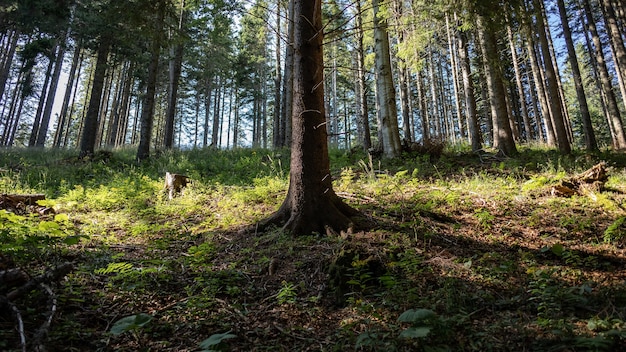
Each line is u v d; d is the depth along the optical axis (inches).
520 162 404.2
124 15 418.9
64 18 695.7
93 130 584.4
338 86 1470.2
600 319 108.7
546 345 97.1
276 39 978.1
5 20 789.9
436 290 138.9
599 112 1403.8
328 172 215.6
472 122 528.4
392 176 364.2
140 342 107.5
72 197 303.4
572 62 649.0
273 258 171.3
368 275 141.6
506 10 376.8
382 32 458.0
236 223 239.6
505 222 229.6
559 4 673.6
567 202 261.1
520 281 147.0
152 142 1861.5
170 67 922.1
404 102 841.5
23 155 580.7
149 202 318.7
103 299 129.6
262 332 115.7
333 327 120.3
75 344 102.4
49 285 123.8
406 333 91.9
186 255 185.2
